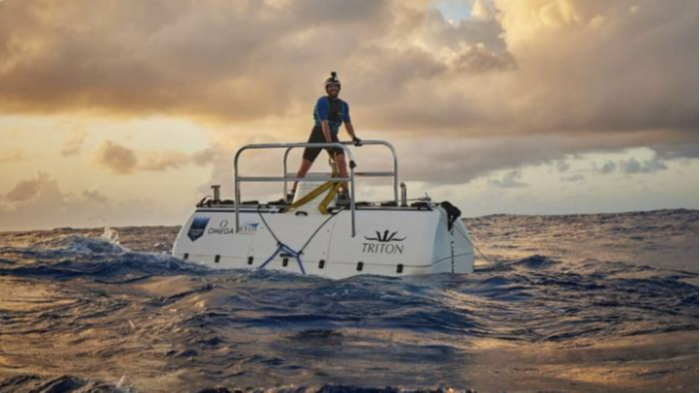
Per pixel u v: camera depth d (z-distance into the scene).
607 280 9.45
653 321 6.75
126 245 17.83
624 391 4.36
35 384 4.66
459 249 10.02
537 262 12.52
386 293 8.16
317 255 9.91
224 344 5.84
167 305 7.69
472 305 7.71
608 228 23.12
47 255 11.88
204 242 10.93
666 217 27.77
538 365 5.14
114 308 7.56
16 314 7.24
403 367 5.13
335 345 5.86
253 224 10.66
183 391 4.49
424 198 10.12
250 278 9.40
